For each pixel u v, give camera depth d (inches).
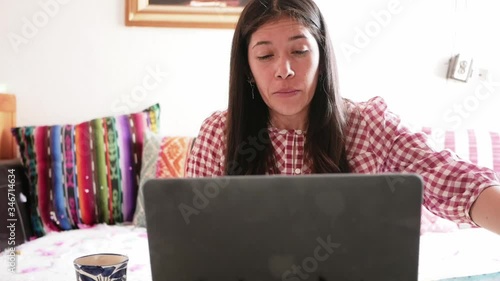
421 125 96.6
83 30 97.4
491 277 47.2
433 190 39.7
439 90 96.3
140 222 85.0
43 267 61.5
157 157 87.6
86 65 98.0
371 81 96.0
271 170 47.1
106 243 72.3
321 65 43.6
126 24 96.5
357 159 45.4
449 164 39.6
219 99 97.8
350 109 47.1
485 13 95.3
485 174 37.9
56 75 98.0
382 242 25.9
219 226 26.0
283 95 40.7
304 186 25.5
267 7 41.1
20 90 98.2
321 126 44.4
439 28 95.6
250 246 26.1
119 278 33.5
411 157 43.0
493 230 35.7
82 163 88.5
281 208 25.6
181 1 96.1
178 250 26.5
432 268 52.1
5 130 96.3
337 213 25.6
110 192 88.4
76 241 74.5
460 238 67.8
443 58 96.0
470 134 88.7
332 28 94.9
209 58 97.2
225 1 95.9
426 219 73.7
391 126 45.2
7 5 96.9
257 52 40.8
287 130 46.8
